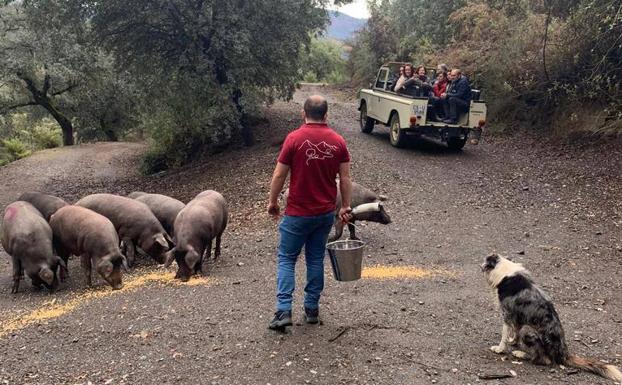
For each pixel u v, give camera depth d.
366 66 33.31
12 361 5.21
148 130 23.42
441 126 14.07
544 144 15.38
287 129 21.41
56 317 6.31
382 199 10.95
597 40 14.77
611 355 5.18
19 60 27.22
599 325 5.83
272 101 20.62
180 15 17.36
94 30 18.28
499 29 19.36
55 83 31.42
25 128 37.72
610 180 11.67
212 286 7.08
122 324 5.94
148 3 17.00
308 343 5.29
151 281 7.62
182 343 5.40
